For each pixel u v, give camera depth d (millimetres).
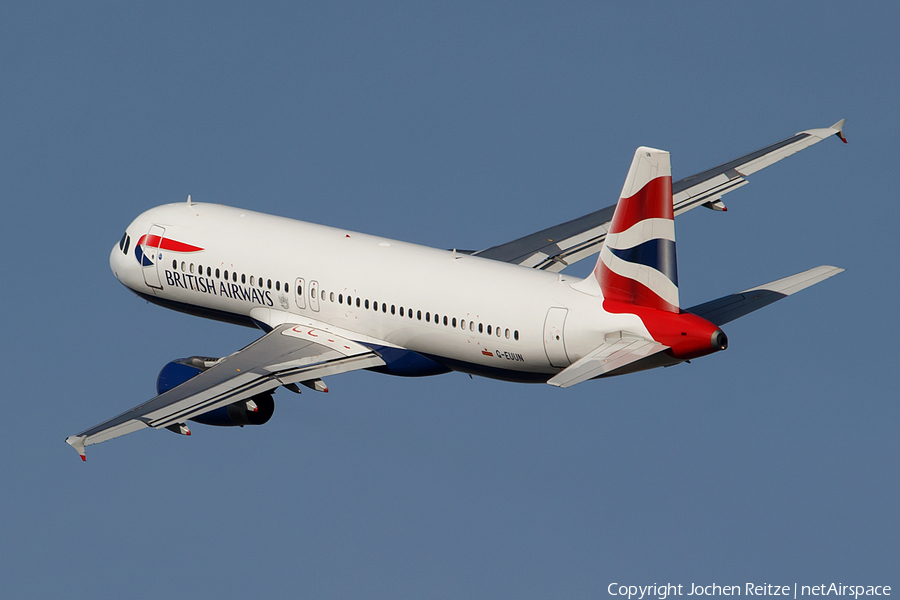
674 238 168125
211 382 187375
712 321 176750
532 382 191125
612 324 175500
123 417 174125
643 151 166500
